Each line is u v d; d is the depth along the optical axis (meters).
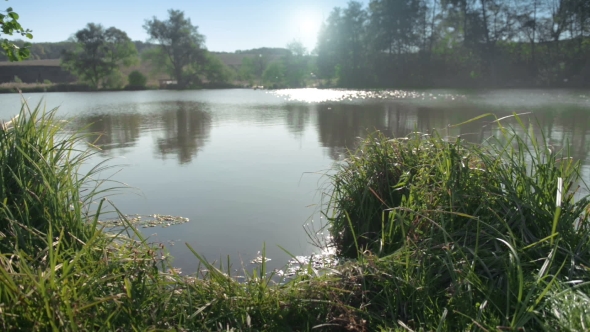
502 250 2.26
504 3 28.97
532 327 1.72
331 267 2.47
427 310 2.01
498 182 2.68
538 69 29.23
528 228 2.40
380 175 3.37
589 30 26.81
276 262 2.99
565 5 26.97
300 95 24.44
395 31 33.00
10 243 2.15
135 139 8.34
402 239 2.64
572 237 2.24
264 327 2.00
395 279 2.18
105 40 40.38
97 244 2.34
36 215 2.47
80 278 1.85
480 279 2.07
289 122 10.70
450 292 2.06
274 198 4.37
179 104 18.50
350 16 34.94
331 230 3.43
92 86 39.69
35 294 1.64
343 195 3.59
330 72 37.19
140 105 18.14
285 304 2.10
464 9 29.69
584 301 1.69
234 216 3.87
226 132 9.06
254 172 5.45
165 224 3.67
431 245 2.41
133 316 1.85
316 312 2.12
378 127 9.54
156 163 6.09
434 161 3.03
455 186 2.67
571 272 1.95
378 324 2.01
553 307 1.71
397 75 34.06
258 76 49.88
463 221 2.55
